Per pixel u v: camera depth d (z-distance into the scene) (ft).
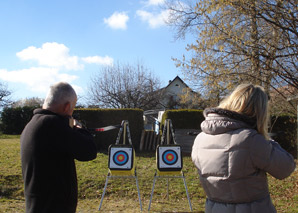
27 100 149.18
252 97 6.38
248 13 28.50
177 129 34.58
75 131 6.98
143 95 100.07
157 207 17.75
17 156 28.60
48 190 6.46
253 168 5.92
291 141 36.06
